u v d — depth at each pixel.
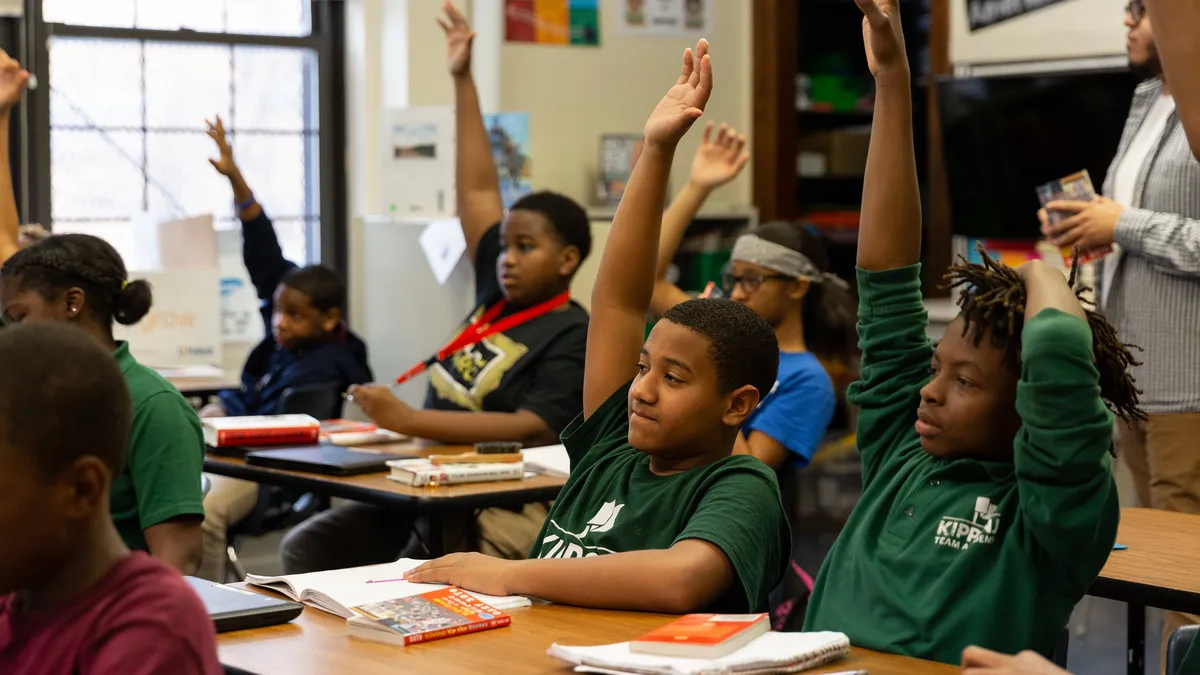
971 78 4.58
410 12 5.27
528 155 4.63
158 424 2.22
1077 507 1.45
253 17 5.51
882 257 1.90
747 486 1.74
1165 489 3.04
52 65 5.16
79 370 1.11
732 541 1.65
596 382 2.07
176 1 5.38
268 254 4.50
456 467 2.84
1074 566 1.50
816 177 5.94
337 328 4.40
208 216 4.80
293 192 5.65
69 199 5.24
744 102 5.87
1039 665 1.26
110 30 5.23
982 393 1.63
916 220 1.91
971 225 4.75
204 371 4.61
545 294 3.51
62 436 1.08
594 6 5.51
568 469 2.87
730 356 1.81
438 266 4.64
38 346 1.10
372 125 5.53
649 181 2.07
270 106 5.58
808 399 2.85
